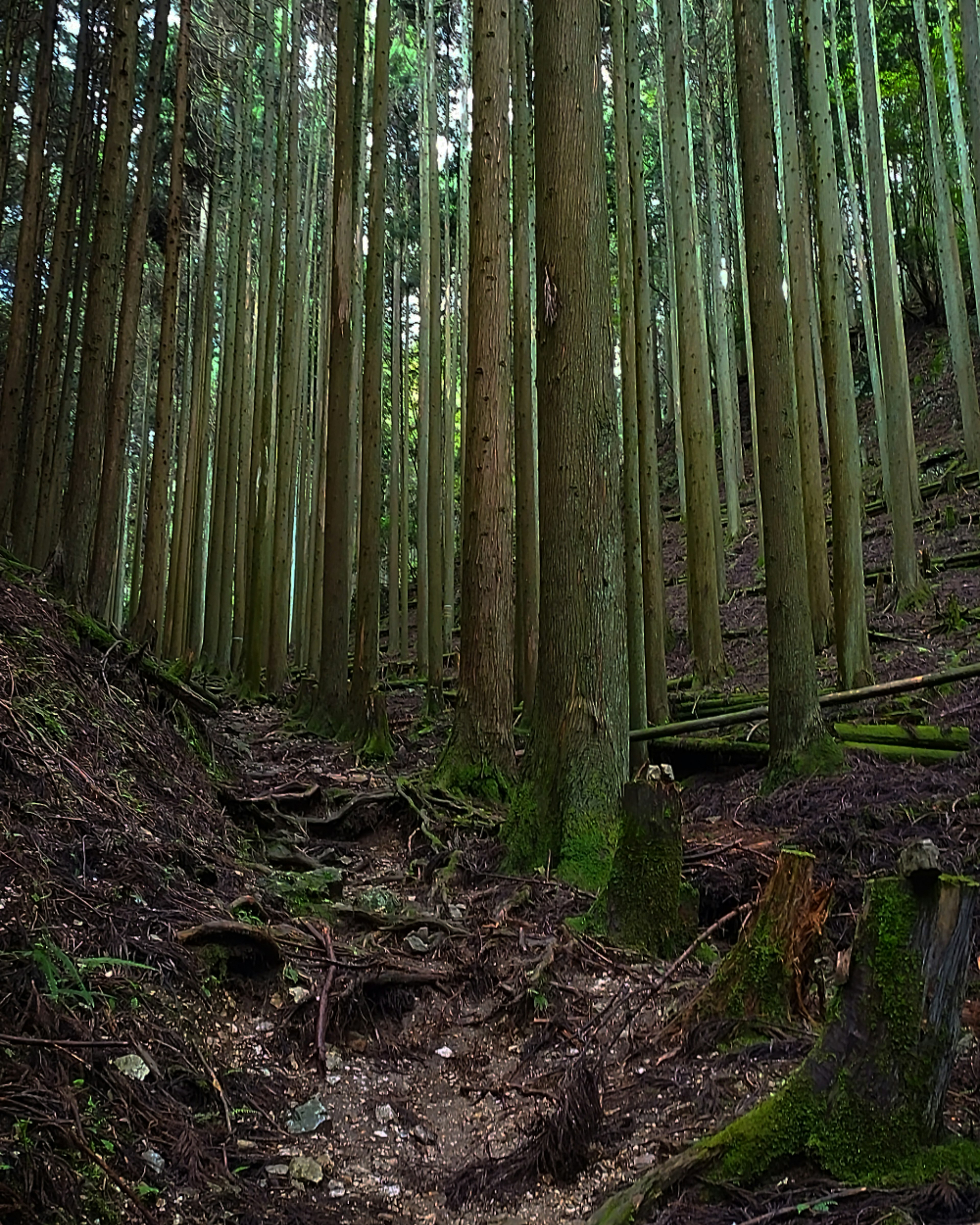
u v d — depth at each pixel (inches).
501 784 293.0
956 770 272.2
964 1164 84.1
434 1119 122.8
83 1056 101.5
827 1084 89.7
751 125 288.4
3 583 233.8
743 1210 82.3
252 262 848.9
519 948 174.7
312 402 834.2
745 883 208.1
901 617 473.7
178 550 741.9
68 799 158.9
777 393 291.4
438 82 780.6
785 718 289.9
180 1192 91.4
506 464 308.8
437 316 608.1
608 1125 110.4
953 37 763.4
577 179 223.1
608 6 509.4
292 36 572.7
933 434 778.2
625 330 346.6
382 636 971.3
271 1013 140.6
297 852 228.8
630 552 321.4
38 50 585.6
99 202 330.3
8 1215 74.9
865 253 692.7
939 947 88.2
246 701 521.7
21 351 427.5
